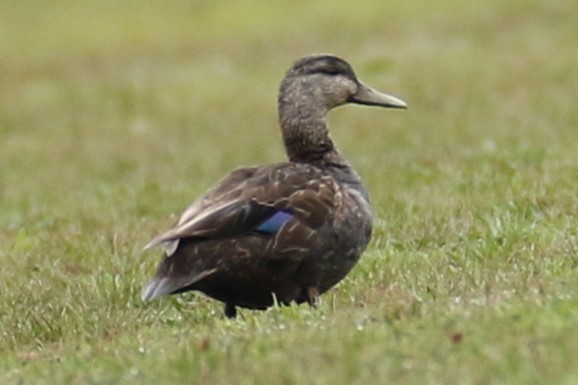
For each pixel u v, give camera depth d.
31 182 36.19
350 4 66.19
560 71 45.75
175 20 66.31
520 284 16.48
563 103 40.28
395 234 22.02
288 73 18.86
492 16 59.31
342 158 18.56
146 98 48.00
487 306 14.98
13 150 41.75
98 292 19.58
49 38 64.06
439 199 24.69
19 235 25.86
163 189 31.97
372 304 16.20
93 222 27.00
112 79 52.00
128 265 21.38
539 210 22.70
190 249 16.33
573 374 12.31
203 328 16.06
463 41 53.81
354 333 14.41
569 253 18.80
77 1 71.38
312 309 16.31
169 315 18.28
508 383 12.29
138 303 19.14
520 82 44.62
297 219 16.72
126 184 33.78
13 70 56.34
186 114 45.66
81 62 57.44
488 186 25.72
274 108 46.00
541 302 14.92
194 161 37.53
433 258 19.89
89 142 42.38
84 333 17.39
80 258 22.45
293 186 16.89
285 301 17.19
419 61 50.25
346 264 17.39
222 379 13.26
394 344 13.78
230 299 17.16
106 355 15.34
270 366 13.44
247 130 42.62
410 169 30.30
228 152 38.88
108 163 38.38
